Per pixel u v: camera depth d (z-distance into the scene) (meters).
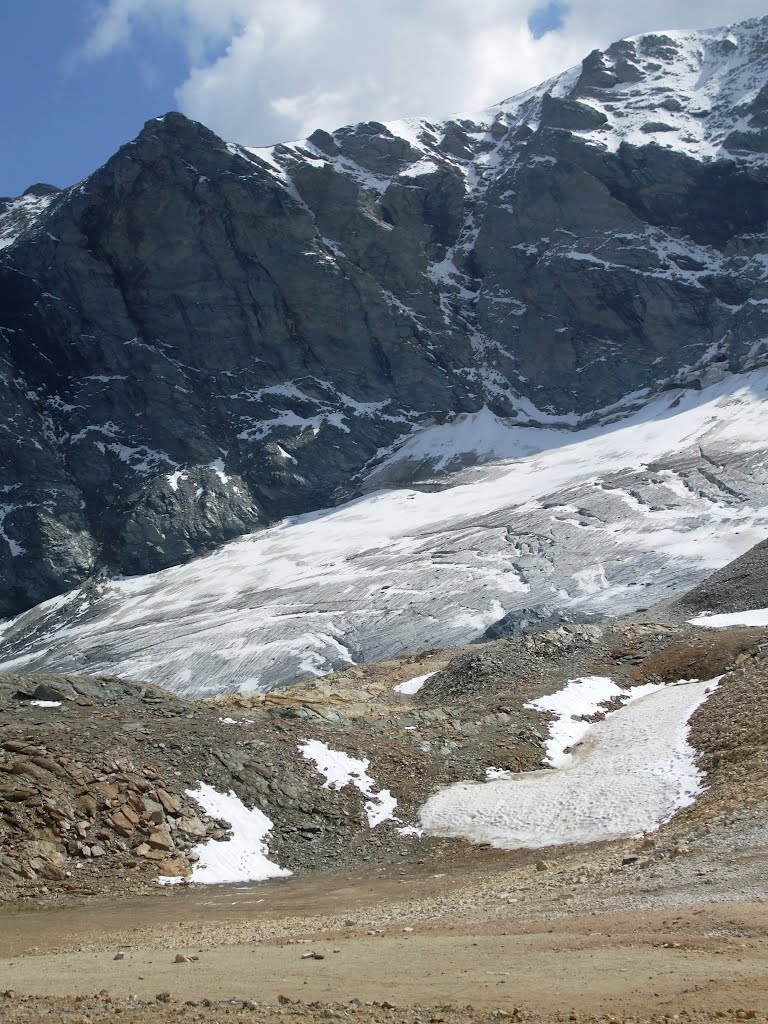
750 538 159.75
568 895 23.91
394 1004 15.29
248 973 18.06
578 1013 14.23
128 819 33.41
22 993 17.20
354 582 186.50
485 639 94.50
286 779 38.47
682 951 17.14
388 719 47.34
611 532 179.62
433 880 31.05
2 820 31.58
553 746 45.25
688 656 56.19
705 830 27.33
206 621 185.75
